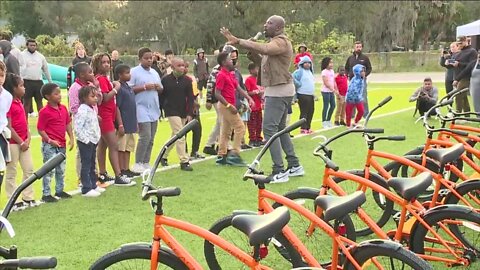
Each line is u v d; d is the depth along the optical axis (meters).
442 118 5.70
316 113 15.29
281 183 7.24
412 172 5.25
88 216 5.95
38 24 63.38
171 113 7.98
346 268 3.47
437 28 44.84
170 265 3.29
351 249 3.46
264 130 7.24
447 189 4.61
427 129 5.23
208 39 48.31
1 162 5.34
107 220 5.82
